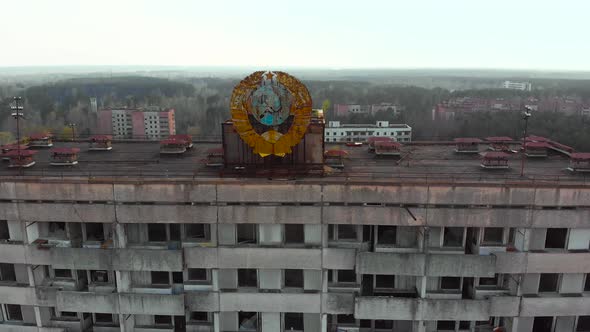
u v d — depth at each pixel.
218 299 29.30
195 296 29.23
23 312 31.77
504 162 33.88
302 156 30.05
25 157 34.31
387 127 159.75
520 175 32.03
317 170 29.78
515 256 28.03
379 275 30.50
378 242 29.92
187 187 27.72
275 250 28.38
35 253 29.59
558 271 28.34
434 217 27.69
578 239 28.52
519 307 28.78
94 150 40.72
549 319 30.56
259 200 27.77
